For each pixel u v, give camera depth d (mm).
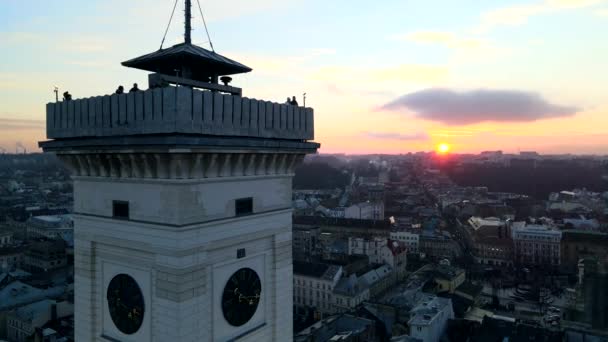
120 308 26312
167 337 23609
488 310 171125
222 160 24328
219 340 25656
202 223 23984
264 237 28453
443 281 179500
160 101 21844
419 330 119562
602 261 149250
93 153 25219
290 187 30469
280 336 29719
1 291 152000
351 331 123000
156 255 23922
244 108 24984
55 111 27422
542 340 113375
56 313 137500
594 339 112000
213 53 27734
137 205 24656
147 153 22656
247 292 27500
